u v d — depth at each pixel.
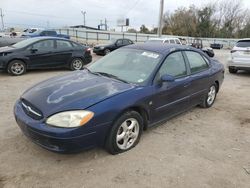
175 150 3.96
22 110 3.64
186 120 5.23
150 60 4.45
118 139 3.67
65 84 3.89
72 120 3.18
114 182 3.13
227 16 66.19
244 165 3.65
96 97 3.45
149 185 3.11
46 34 25.58
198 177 3.31
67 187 3.02
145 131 4.57
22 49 9.54
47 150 3.61
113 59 4.82
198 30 61.47
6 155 3.61
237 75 11.33
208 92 5.86
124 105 3.57
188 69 4.98
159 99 4.20
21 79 8.82
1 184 3.02
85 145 3.32
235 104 6.57
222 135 4.61
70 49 10.74
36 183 3.06
